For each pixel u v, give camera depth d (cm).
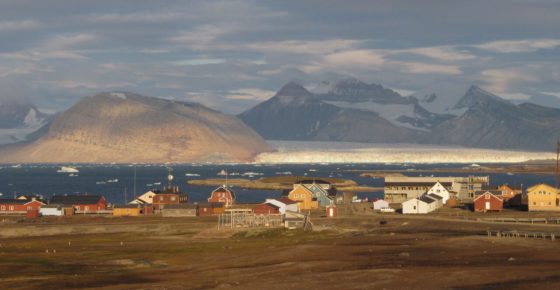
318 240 18800
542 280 11312
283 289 11606
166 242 19662
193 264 15275
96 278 13538
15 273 14500
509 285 11044
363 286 11512
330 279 12194
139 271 14400
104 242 19912
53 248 18575
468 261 13875
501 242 16562
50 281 13300
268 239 19775
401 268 13075
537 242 16488
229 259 15638
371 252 15675
